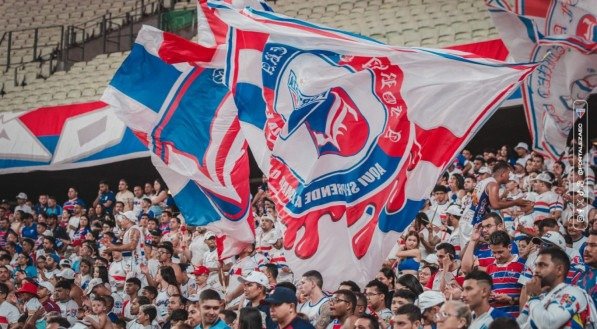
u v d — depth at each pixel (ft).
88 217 70.44
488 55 59.16
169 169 39.34
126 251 53.98
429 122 32.27
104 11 94.17
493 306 31.99
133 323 41.45
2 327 47.42
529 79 37.60
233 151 39.09
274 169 33.14
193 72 39.47
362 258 32.07
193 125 39.32
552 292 24.38
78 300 49.06
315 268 32.22
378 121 32.65
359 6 77.41
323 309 31.68
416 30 71.51
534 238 31.58
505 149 56.54
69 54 89.51
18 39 94.79
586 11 35.53
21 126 76.89
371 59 32.94
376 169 32.42
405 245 40.75
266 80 34.37
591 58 35.91
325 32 33.91
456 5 72.23
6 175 85.35
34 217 73.92
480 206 37.04
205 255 47.91
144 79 39.65
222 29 39.47
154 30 39.09
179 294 39.27
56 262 59.21
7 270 52.95
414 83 32.48
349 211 32.37
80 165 73.97
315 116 33.04
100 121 73.92
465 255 32.14
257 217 58.23
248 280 34.60
